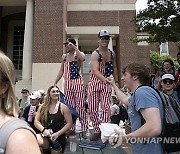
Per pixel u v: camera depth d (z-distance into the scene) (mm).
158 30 12133
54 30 22375
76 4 27219
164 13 11836
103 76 4848
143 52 26516
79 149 4855
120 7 27188
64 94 5762
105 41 5148
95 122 5367
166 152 2924
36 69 21781
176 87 5250
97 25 26953
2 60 1381
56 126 4695
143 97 2814
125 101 4109
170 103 3018
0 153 1153
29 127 1257
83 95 5789
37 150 1188
